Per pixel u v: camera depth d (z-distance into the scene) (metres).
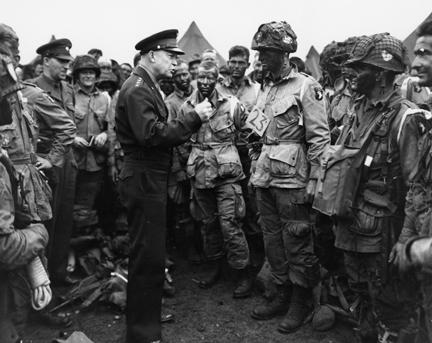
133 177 2.85
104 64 5.76
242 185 4.48
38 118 3.50
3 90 1.93
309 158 3.07
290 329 3.20
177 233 5.06
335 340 3.07
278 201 3.22
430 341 1.79
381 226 2.45
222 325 3.35
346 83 3.95
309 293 3.29
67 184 3.77
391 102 2.47
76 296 3.57
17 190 1.94
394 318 2.48
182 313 3.56
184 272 4.48
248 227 4.55
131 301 2.93
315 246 3.10
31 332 3.19
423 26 2.04
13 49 2.90
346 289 3.38
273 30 3.10
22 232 1.87
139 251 2.88
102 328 3.27
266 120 3.23
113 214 5.14
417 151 2.28
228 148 3.82
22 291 1.93
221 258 4.07
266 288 3.76
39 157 3.28
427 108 3.45
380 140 2.45
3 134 2.61
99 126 4.82
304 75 3.20
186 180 4.68
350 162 2.49
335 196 2.51
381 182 2.45
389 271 2.41
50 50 4.00
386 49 2.41
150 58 2.88
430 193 2.06
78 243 4.32
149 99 2.78
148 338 2.92
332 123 4.03
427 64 2.03
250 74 6.30
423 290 1.78
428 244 1.46
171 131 2.70
